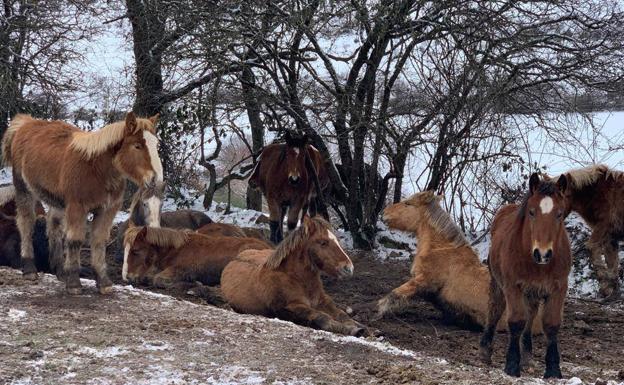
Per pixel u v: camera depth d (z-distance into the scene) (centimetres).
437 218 1209
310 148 1725
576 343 1117
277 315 1070
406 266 1625
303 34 1664
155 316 973
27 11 1941
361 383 750
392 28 1598
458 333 1146
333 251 1059
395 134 1702
